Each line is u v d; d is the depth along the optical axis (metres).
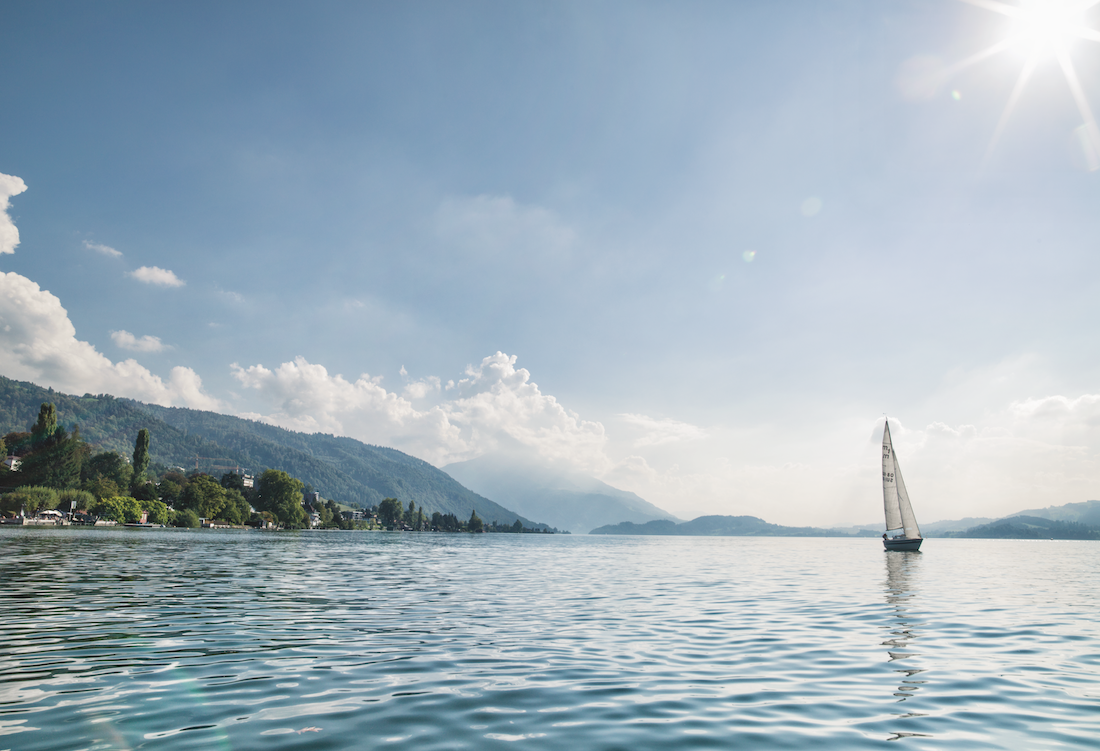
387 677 12.38
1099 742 9.02
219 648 14.81
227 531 163.12
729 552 101.38
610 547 134.88
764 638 17.75
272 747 8.29
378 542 131.88
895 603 26.97
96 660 13.29
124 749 8.12
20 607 20.45
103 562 40.16
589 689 11.74
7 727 8.98
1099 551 127.62
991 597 29.95
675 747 8.59
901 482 82.94
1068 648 16.64
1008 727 9.72
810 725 9.71
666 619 21.44
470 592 30.09
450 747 8.41
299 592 27.80
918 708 10.75
